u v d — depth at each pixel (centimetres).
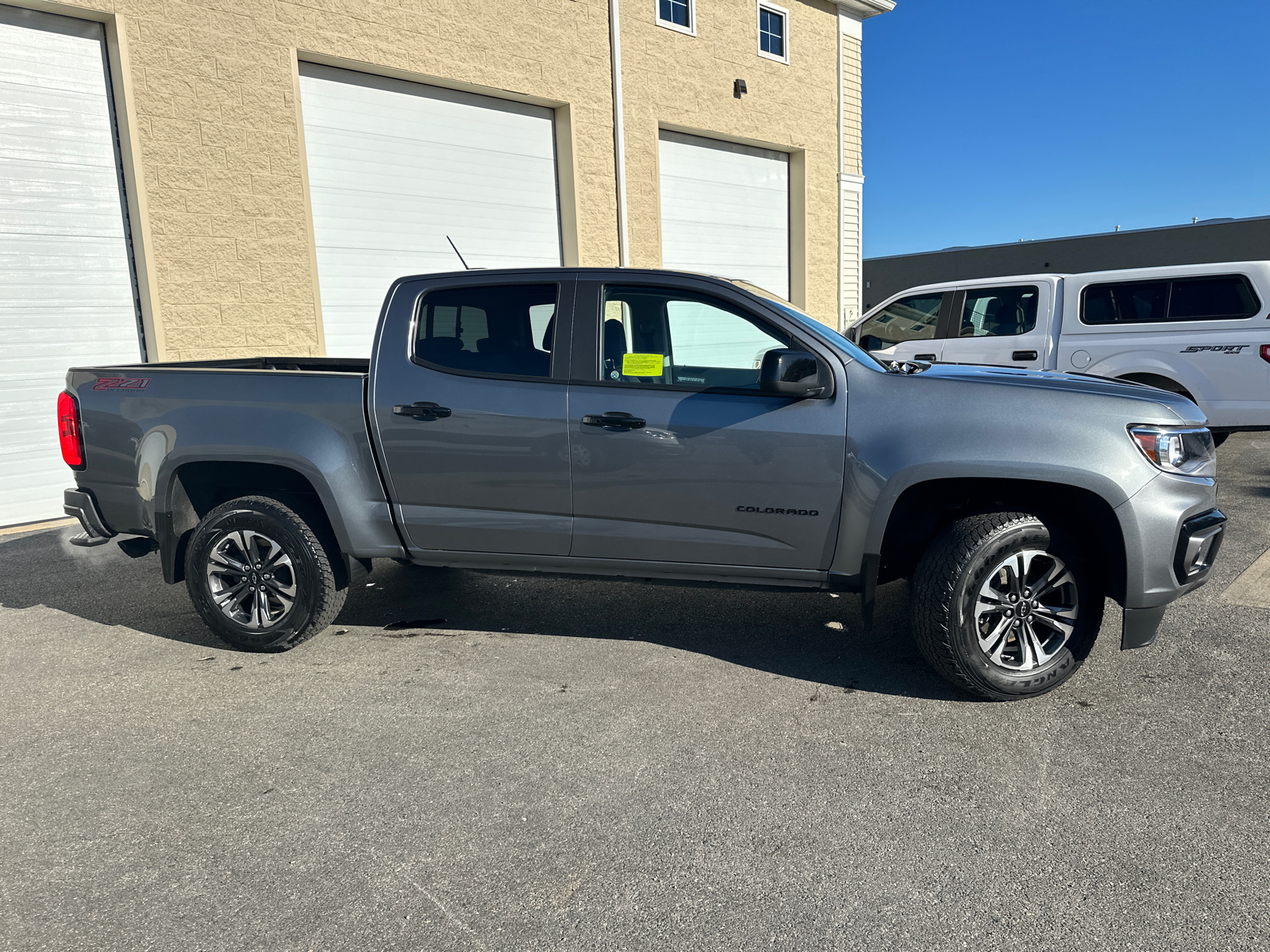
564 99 1033
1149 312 790
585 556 369
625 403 350
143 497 394
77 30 701
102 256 728
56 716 333
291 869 234
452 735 310
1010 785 268
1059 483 314
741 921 209
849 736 302
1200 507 315
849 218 1491
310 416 377
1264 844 234
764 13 1306
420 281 379
